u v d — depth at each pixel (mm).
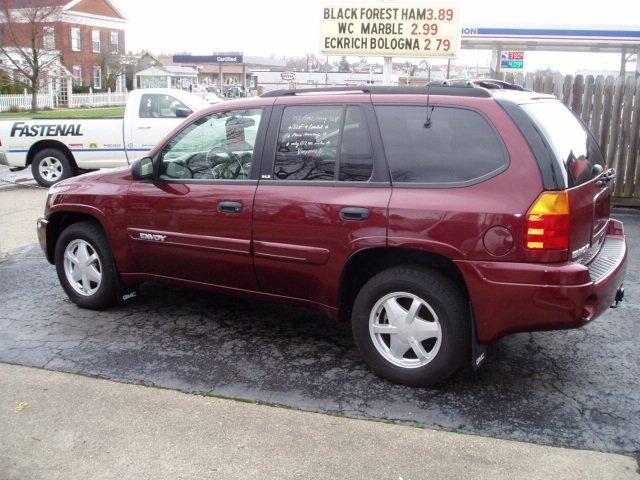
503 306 3850
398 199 4098
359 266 4438
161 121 12695
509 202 3803
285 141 4609
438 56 11516
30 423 3895
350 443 3660
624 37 21250
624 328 5270
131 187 5270
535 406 4051
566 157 3996
